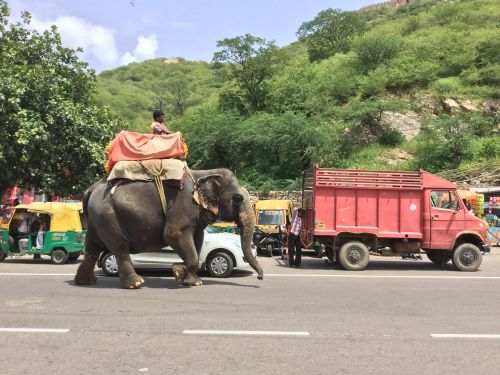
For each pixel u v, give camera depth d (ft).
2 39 65.41
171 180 32.40
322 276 40.73
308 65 172.24
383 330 21.42
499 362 17.07
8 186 60.08
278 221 61.41
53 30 67.31
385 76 149.28
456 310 26.13
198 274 41.24
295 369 15.98
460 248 45.96
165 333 20.30
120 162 32.73
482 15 196.65
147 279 37.24
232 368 15.99
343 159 126.11
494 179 93.66
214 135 120.98
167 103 244.83
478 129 130.00
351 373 15.70
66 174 62.39
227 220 34.63
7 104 52.54
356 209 46.80
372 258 58.59
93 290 31.19
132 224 31.99
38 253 48.93
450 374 15.76
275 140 115.55
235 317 23.47
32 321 22.21
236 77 167.94
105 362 16.48
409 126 136.77
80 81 67.82
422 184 46.80
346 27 207.72
